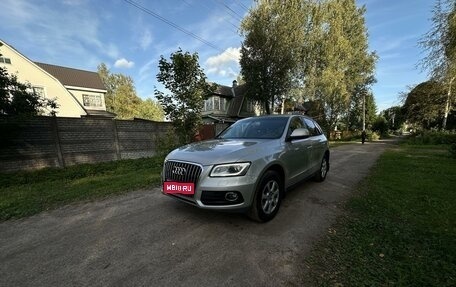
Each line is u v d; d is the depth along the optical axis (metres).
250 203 3.04
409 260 2.35
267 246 2.71
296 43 23.09
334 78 25.58
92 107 26.20
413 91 21.34
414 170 7.06
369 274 2.16
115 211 3.94
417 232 2.92
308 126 5.34
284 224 3.30
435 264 2.26
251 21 24.00
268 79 24.58
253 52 24.45
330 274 2.19
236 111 30.55
